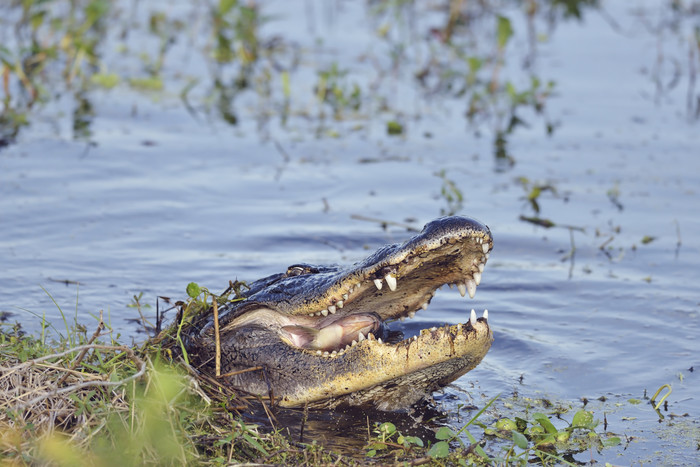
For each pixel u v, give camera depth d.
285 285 14.00
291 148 26.22
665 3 44.31
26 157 24.28
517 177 24.42
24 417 11.84
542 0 43.53
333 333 13.97
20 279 17.75
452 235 12.08
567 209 22.31
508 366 15.27
